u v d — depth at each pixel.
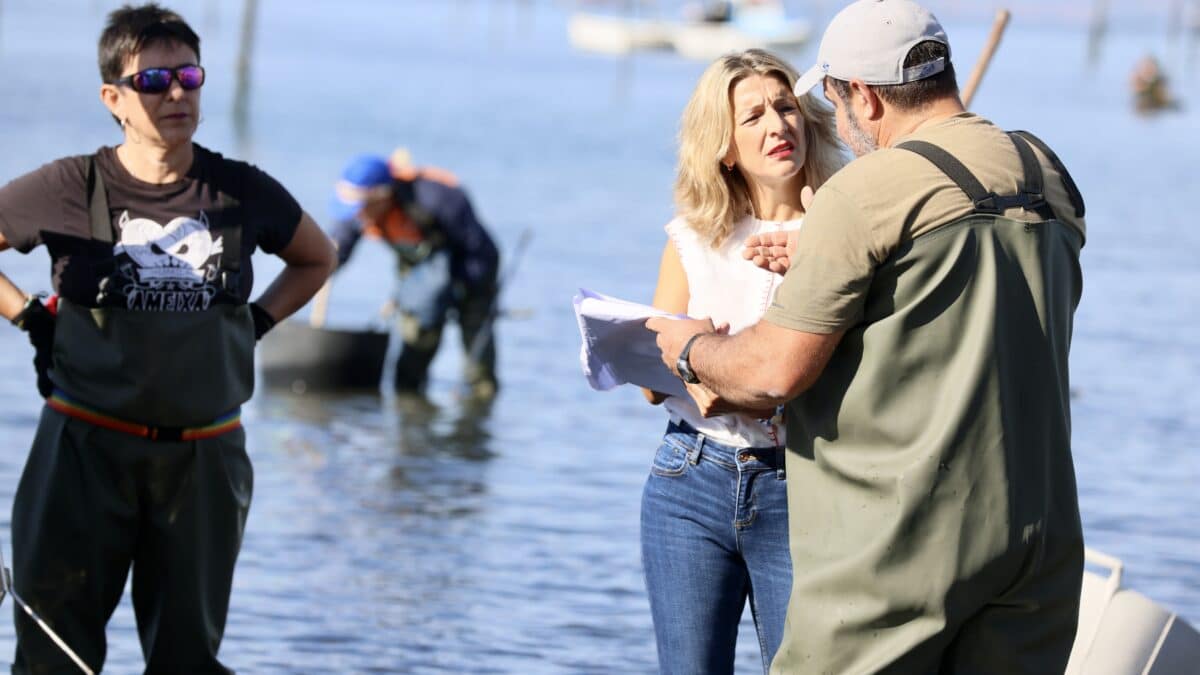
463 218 24.50
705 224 9.59
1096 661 10.88
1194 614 14.98
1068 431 8.30
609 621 14.46
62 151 47.22
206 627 10.44
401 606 14.59
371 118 65.94
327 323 28.70
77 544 10.10
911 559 8.01
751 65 9.48
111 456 10.07
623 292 32.81
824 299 7.98
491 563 16.06
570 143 62.84
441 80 91.69
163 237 10.04
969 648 8.23
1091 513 18.41
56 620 10.17
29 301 10.21
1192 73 138.62
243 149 52.22
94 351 9.96
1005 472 7.96
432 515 17.80
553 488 19.25
